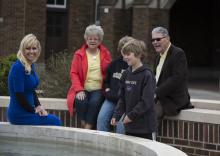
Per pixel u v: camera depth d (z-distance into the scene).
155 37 7.30
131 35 20.27
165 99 7.35
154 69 7.53
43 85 9.73
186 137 7.30
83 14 20.38
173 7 28.05
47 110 8.18
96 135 6.32
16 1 19.20
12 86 6.95
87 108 7.79
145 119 6.25
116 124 6.64
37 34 19.53
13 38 19.25
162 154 5.23
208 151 7.12
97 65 7.91
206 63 28.36
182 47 28.38
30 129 6.92
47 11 20.27
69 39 20.31
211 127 7.09
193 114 7.22
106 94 7.66
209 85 20.38
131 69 6.41
